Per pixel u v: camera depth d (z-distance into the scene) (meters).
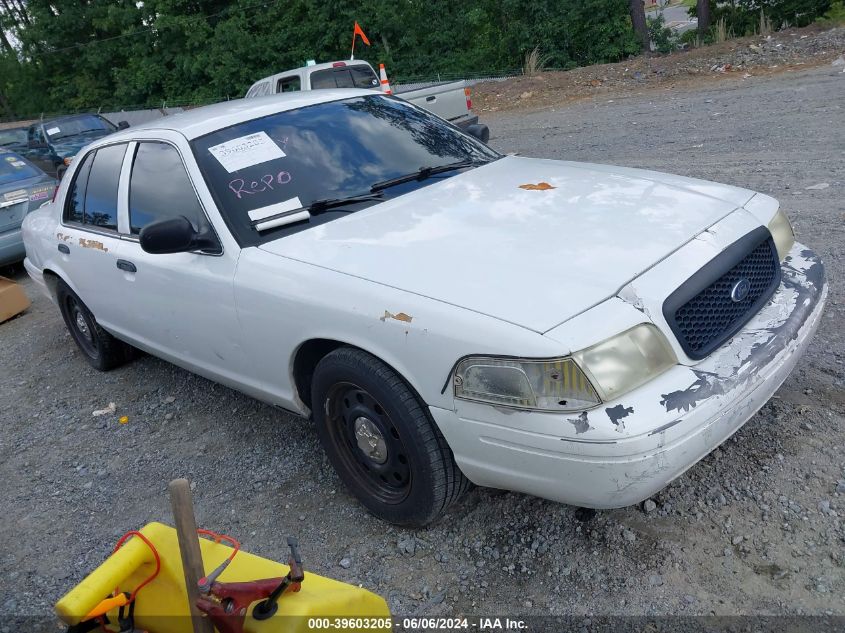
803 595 2.57
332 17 27.48
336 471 3.43
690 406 2.50
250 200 3.66
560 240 3.00
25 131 17.34
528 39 22.88
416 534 3.21
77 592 2.04
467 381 2.64
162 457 4.25
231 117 4.10
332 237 3.38
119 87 33.25
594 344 2.48
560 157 10.15
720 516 2.97
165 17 30.05
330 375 3.14
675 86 15.23
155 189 4.12
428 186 3.80
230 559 2.11
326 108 4.29
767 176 7.33
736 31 21.33
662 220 3.11
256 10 28.89
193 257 3.74
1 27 43.38
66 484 4.13
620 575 2.78
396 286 2.91
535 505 3.23
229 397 4.84
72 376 5.69
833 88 11.45
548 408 2.48
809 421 3.43
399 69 25.59
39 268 5.56
